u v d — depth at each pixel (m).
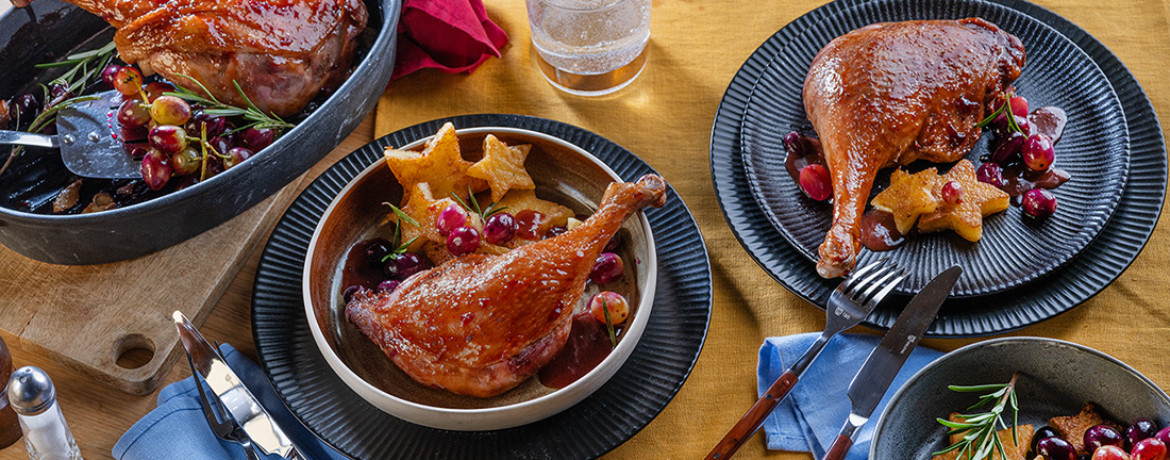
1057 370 0.85
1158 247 0.94
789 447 0.89
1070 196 0.94
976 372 0.86
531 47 1.07
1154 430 0.83
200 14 0.92
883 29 0.98
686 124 1.03
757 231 0.95
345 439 0.88
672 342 0.90
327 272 0.93
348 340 0.91
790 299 0.94
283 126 0.94
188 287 0.94
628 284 0.92
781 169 0.97
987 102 0.97
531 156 0.97
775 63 1.01
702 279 0.92
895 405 0.85
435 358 0.86
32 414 0.82
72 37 1.00
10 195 0.94
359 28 0.97
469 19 1.03
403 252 0.92
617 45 1.02
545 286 0.86
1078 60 0.99
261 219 0.96
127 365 0.93
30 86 0.98
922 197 0.93
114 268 0.94
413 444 0.88
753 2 1.08
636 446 0.90
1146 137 0.96
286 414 0.91
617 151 0.98
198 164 0.93
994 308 0.90
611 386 0.89
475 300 0.85
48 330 0.92
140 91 0.94
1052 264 0.91
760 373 0.91
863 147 0.93
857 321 0.90
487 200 0.96
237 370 0.92
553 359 0.90
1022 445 0.85
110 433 0.91
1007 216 0.94
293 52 0.93
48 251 0.89
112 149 0.94
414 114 1.04
